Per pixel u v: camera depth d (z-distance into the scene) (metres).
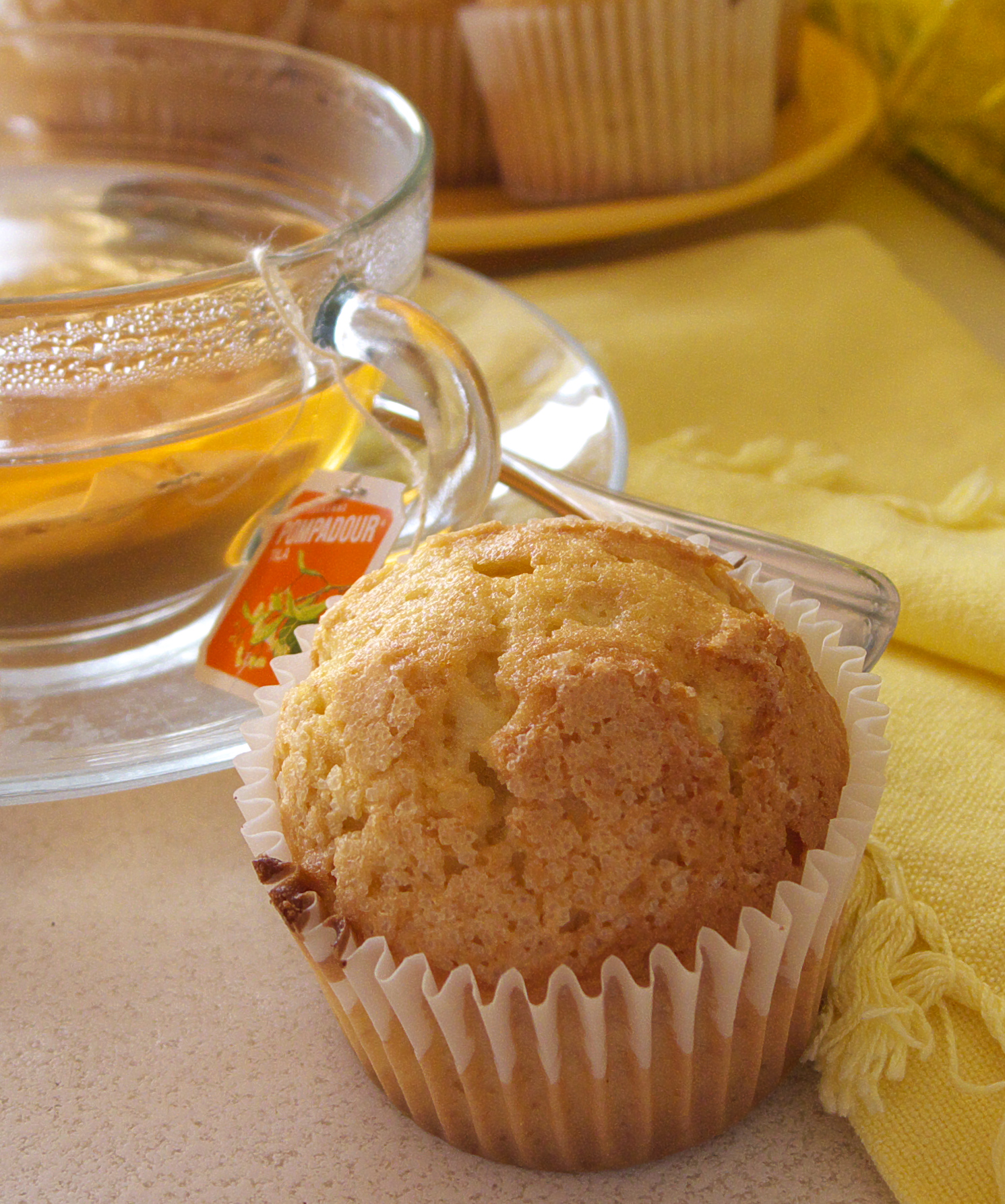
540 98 0.41
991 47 0.44
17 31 0.38
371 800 0.26
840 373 0.38
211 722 0.30
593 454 0.33
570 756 0.25
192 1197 0.26
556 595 0.26
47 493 0.29
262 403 0.30
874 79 0.47
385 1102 0.27
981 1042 0.27
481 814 0.25
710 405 0.38
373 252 0.31
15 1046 0.28
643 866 0.25
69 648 0.32
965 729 0.30
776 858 0.26
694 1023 0.25
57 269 0.35
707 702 0.26
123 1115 0.27
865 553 0.33
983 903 0.28
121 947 0.29
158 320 0.29
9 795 0.29
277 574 0.31
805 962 0.26
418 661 0.26
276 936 0.29
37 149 0.39
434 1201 0.26
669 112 0.41
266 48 0.37
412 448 0.35
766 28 0.41
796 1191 0.26
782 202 0.46
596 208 0.42
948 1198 0.26
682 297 0.41
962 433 0.37
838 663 0.28
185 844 0.30
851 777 0.27
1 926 0.29
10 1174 0.27
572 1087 0.26
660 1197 0.26
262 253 0.30
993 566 0.32
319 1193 0.26
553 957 0.25
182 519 0.31
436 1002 0.24
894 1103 0.26
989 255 0.43
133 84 0.38
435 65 0.43
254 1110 0.27
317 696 0.27
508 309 0.38
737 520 0.34
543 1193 0.26
